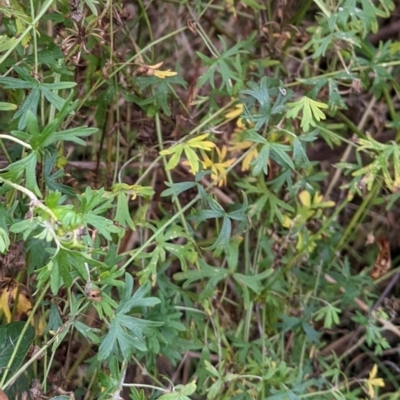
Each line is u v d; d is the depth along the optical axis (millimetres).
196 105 678
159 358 709
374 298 754
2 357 550
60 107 516
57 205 452
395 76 745
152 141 656
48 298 581
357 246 792
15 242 549
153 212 692
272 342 659
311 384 611
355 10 599
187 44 741
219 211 581
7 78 513
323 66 733
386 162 604
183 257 585
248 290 638
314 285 681
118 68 595
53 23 623
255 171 562
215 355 698
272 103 621
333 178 733
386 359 757
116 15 592
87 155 754
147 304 530
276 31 698
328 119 737
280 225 689
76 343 642
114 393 518
